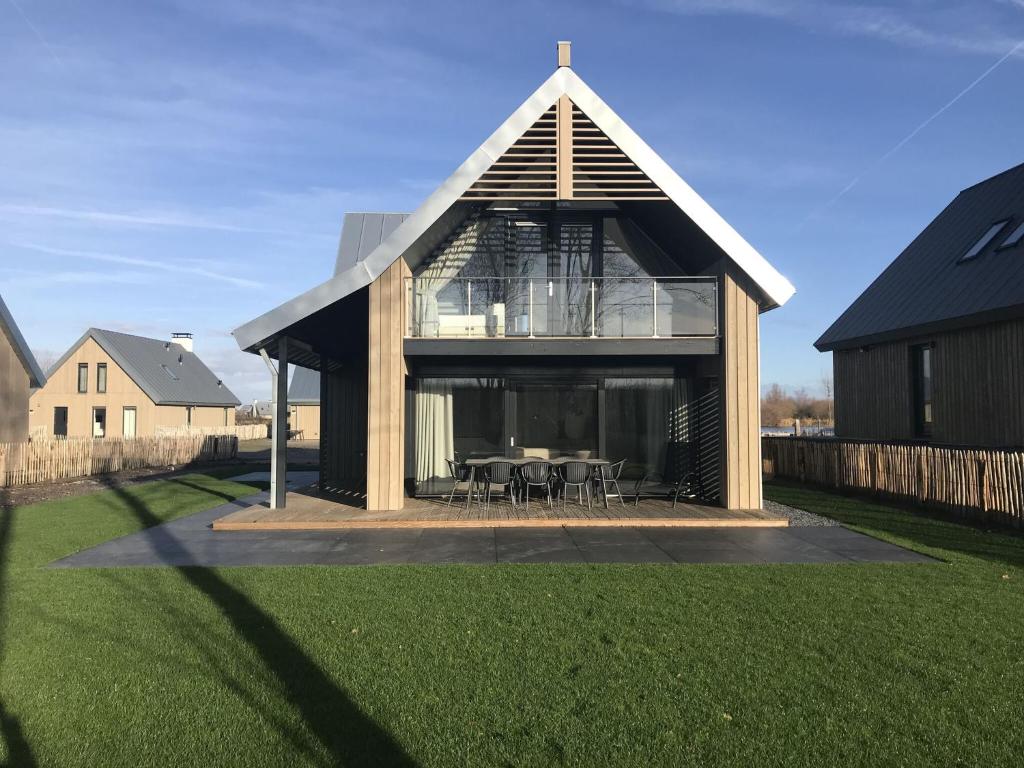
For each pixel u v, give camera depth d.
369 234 20.64
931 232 20.41
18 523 10.84
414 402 12.86
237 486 16.50
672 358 12.77
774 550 8.56
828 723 3.88
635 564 7.72
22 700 4.16
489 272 13.05
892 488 12.82
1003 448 15.09
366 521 10.23
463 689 4.32
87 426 38.62
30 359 23.44
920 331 17.47
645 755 3.56
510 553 8.41
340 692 4.28
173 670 4.61
